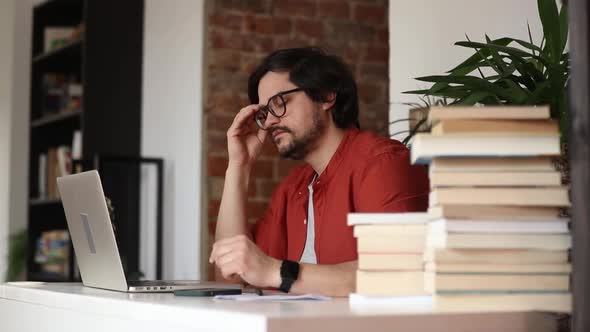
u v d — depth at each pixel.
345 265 2.12
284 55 2.64
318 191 2.65
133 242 4.95
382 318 1.41
